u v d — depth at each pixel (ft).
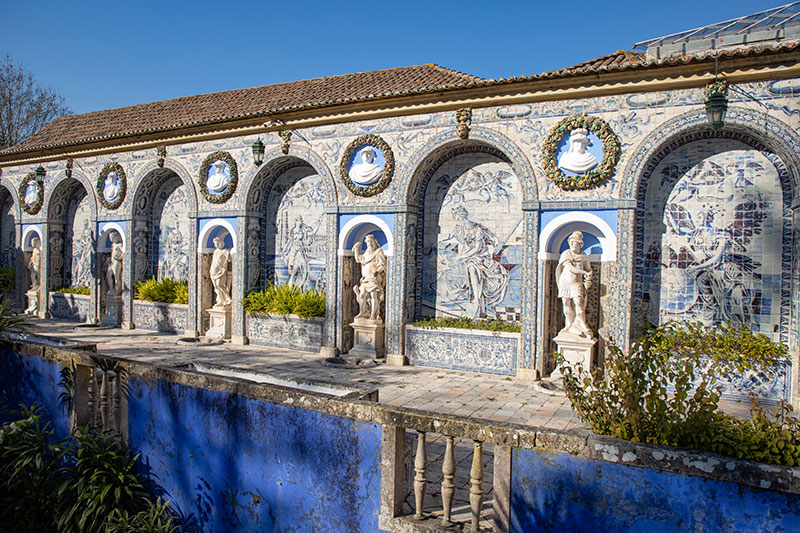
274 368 42.14
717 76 32.53
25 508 21.45
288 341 49.90
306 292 50.34
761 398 32.48
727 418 13.42
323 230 50.26
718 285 34.68
